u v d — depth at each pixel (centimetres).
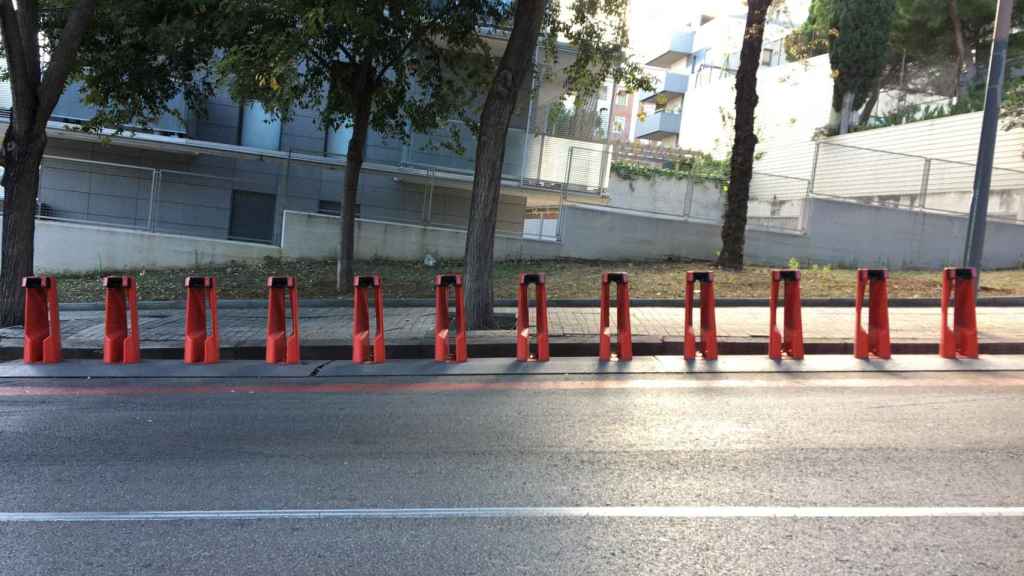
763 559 344
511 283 1435
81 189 1881
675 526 383
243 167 1970
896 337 902
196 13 1149
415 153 1845
